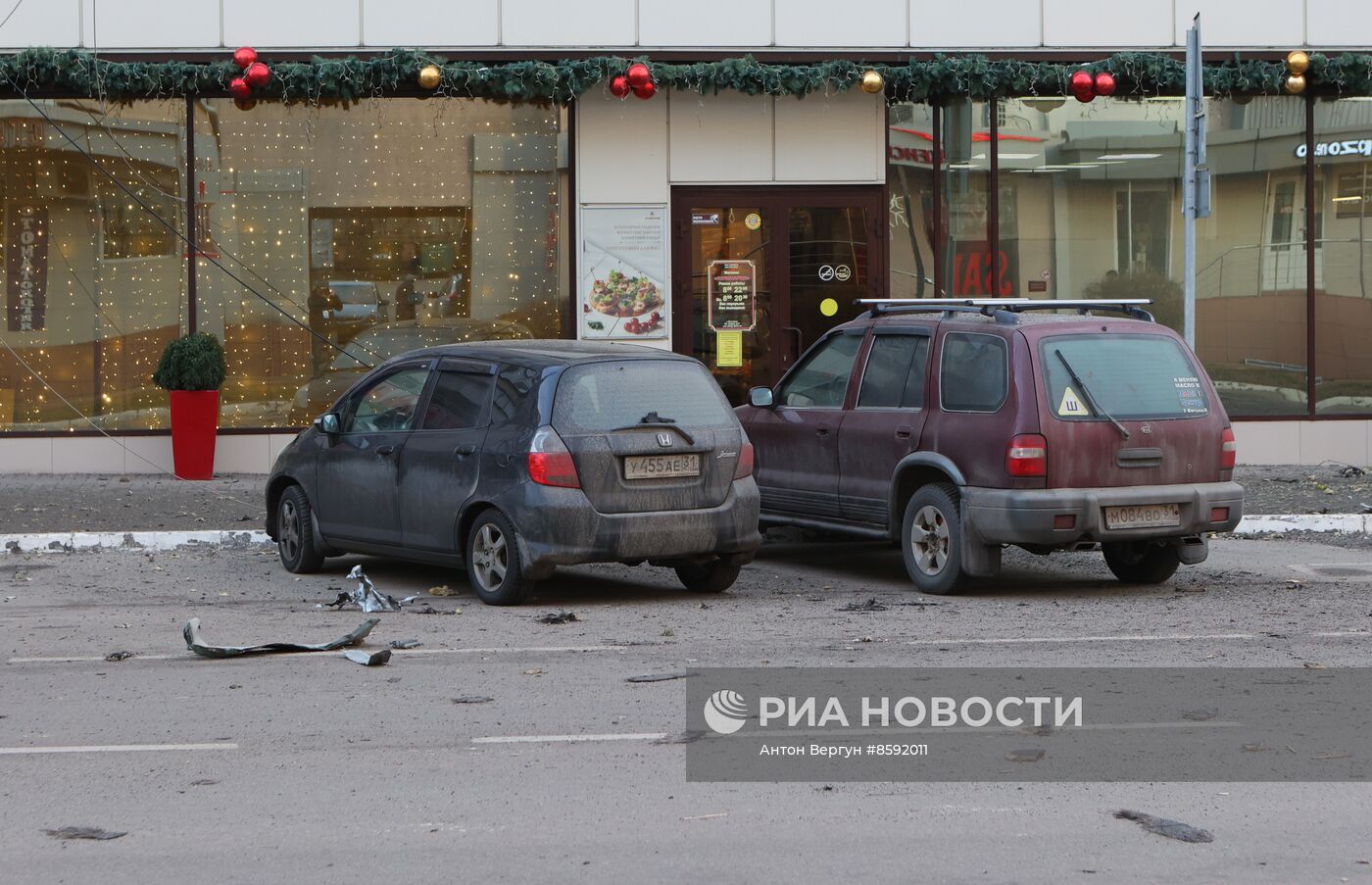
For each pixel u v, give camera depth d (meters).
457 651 9.35
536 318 18.58
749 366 18.78
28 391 18.08
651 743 7.16
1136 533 11.15
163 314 18.20
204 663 9.06
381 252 18.39
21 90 17.64
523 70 17.58
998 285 18.95
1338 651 9.20
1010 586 12.09
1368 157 19.22
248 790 6.46
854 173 18.69
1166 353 11.51
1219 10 18.61
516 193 18.48
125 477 17.81
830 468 12.57
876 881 5.32
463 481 11.27
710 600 11.43
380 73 17.61
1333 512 15.39
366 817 6.08
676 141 18.47
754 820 6.00
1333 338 19.28
